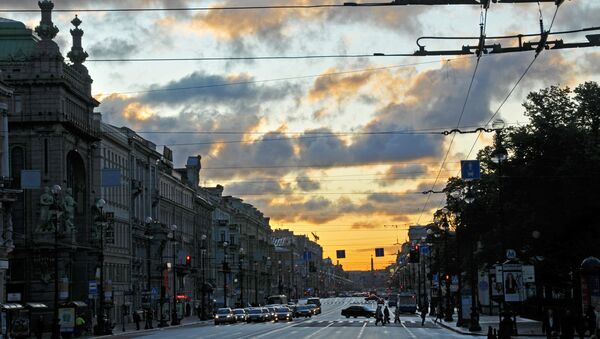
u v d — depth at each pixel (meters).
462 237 113.69
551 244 83.38
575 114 82.69
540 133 81.44
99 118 121.56
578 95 83.44
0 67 102.12
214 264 199.62
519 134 82.81
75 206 108.88
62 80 101.81
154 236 141.12
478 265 119.62
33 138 101.62
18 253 99.81
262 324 117.25
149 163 142.12
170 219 157.38
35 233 99.81
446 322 111.44
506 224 85.38
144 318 120.50
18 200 100.94
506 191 83.00
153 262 141.50
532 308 111.75
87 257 108.75
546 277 91.56
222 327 107.25
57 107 101.75
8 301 84.56
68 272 104.50
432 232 137.38
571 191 77.19
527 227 82.06
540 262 88.69
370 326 105.19
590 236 79.94
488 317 122.69
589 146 76.69
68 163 106.50
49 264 99.31
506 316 58.81
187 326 115.62
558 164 80.19
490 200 101.25
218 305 195.00
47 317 98.88
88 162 111.44
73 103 108.06
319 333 85.38
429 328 98.31
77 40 114.75
